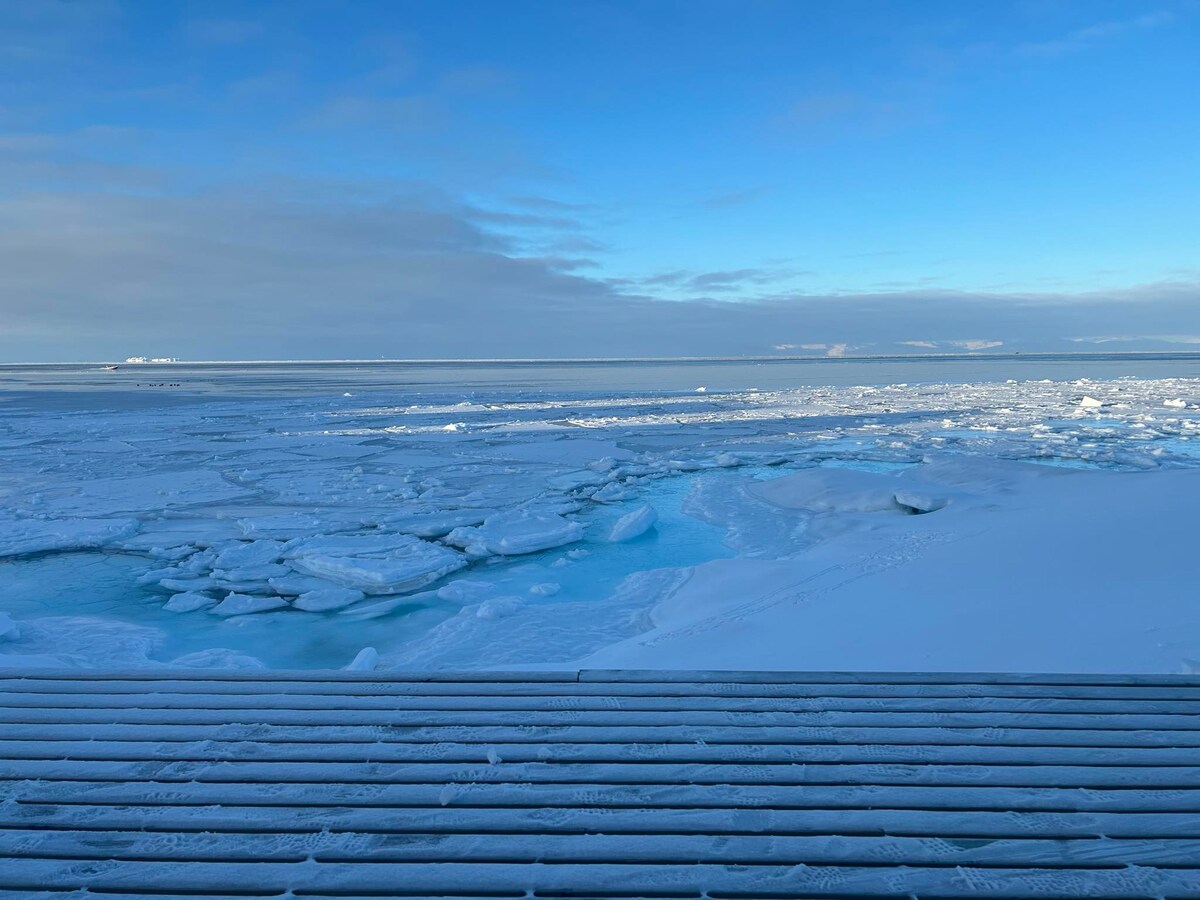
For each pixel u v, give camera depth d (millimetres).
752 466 16500
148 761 2398
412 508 12328
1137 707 2830
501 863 1847
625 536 10133
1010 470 11938
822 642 4719
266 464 17219
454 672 3281
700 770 2336
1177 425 22109
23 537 10344
